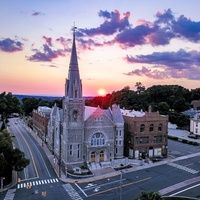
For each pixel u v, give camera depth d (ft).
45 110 400.06
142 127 264.52
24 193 172.55
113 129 248.93
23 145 322.75
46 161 252.42
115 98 537.24
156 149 274.57
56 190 179.11
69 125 227.40
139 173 218.18
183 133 410.31
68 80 233.96
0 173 173.88
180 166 239.50
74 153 230.27
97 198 166.09
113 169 227.40
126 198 165.89
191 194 173.47
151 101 579.48
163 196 168.45
